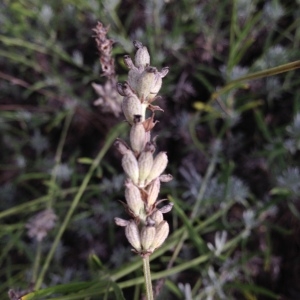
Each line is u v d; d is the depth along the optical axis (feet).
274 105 0.69
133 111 0.27
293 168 0.62
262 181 0.64
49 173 0.69
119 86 0.28
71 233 0.67
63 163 0.74
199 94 0.72
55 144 0.76
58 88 0.76
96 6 0.73
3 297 0.58
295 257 0.61
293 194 0.58
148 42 0.72
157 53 0.71
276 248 0.62
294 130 0.60
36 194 0.70
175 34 0.70
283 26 0.73
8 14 0.82
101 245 0.65
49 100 0.77
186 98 0.71
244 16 0.72
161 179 0.29
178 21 0.70
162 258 0.59
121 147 0.27
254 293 0.59
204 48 0.71
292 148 0.61
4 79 0.80
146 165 0.27
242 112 0.69
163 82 0.70
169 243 0.55
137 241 0.28
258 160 0.64
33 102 0.79
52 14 0.76
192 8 0.72
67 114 0.73
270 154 0.61
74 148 0.75
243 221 0.60
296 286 0.59
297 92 0.65
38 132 0.73
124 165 0.27
